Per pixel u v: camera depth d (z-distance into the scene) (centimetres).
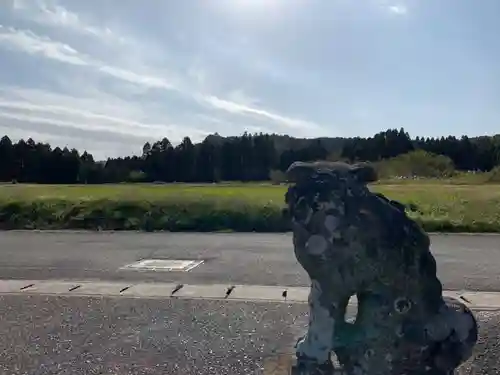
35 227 1777
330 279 305
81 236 1549
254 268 1015
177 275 953
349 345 308
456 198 2239
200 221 1753
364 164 322
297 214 309
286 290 820
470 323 325
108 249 1279
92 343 576
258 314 686
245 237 1516
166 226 1739
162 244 1366
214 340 585
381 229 301
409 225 312
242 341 581
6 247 1316
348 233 299
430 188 2966
